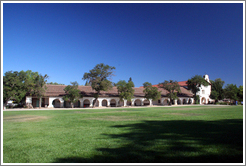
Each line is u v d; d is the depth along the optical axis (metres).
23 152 5.58
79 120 13.57
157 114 18.81
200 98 63.53
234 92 55.56
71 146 6.11
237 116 15.04
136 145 6.03
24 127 10.24
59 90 45.06
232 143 6.07
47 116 17.45
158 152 5.29
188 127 9.42
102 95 46.88
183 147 5.71
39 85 37.66
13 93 33.88
